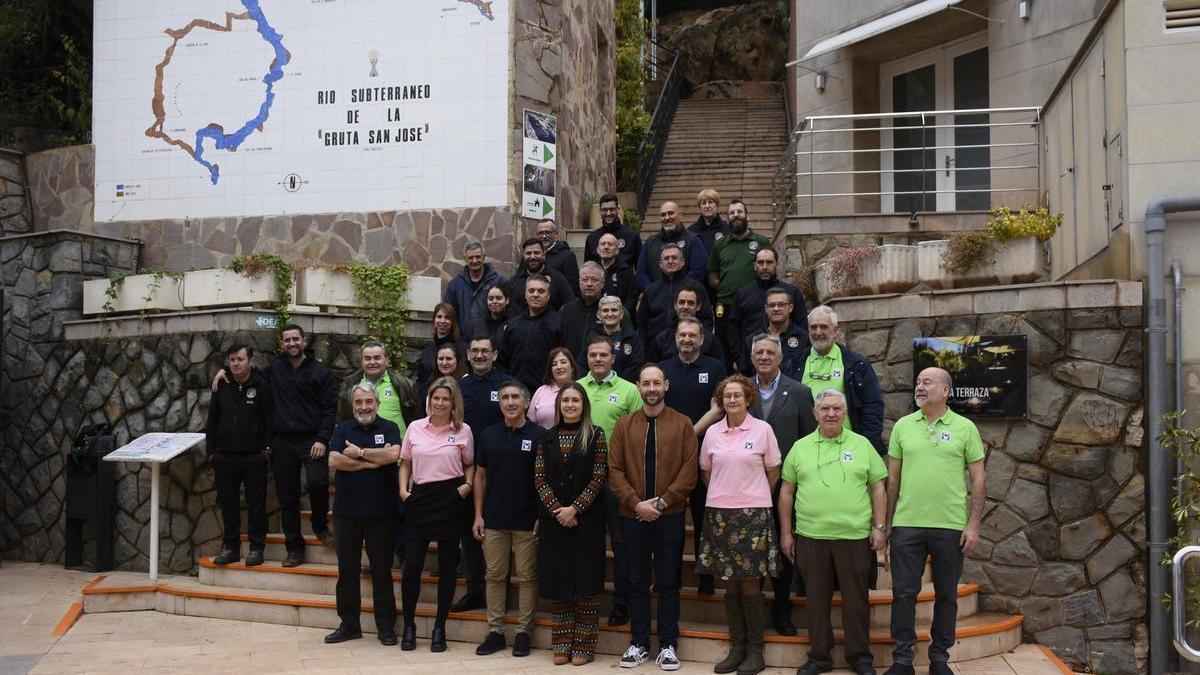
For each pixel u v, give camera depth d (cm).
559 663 710
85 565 1028
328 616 816
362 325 1034
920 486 676
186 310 1026
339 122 1177
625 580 738
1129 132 778
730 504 689
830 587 681
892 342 837
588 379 770
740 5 2648
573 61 1298
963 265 871
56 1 1481
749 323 845
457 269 1148
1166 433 736
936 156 1475
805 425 719
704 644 716
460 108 1159
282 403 880
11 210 1243
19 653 744
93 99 1227
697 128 2028
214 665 711
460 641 777
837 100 1555
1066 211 1008
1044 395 786
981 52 1430
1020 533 787
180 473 960
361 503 768
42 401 1085
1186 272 765
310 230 1177
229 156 1195
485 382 800
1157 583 747
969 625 758
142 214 1211
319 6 1181
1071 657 769
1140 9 778
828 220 1160
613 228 977
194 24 1204
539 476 718
